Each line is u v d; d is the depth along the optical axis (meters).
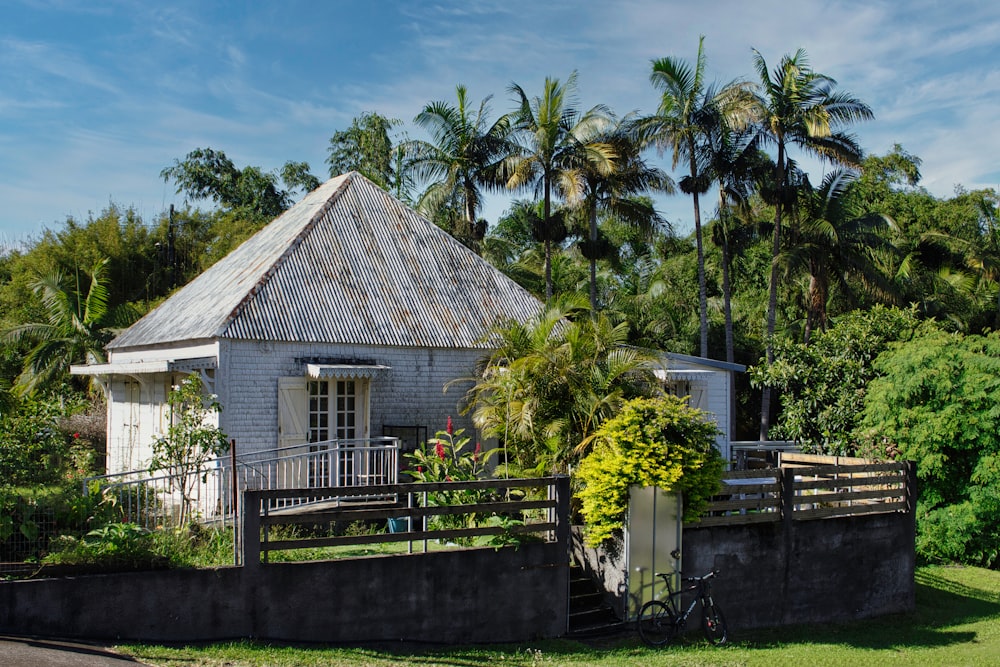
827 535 14.05
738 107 27.84
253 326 15.92
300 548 10.35
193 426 13.02
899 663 11.60
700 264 30.00
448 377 18.44
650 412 12.44
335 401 17.00
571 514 13.49
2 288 36.03
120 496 11.39
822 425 19.69
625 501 12.05
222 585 9.69
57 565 9.11
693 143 29.28
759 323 36.19
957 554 17.91
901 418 17.81
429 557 10.89
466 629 11.07
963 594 16.08
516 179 27.28
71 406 23.34
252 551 9.87
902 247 37.28
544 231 28.73
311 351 16.61
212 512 15.20
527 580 11.53
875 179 43.00
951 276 37.44
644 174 30.16
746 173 29.58
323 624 10.20
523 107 29.30
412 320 18.30
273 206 48.38
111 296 35.34
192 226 40.47
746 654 11.57
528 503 11.69
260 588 9.88
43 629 8.81
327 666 9.15
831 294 34.00
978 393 17.28
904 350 18.42
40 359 25.75
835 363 19.86
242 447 15.65
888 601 14.72
